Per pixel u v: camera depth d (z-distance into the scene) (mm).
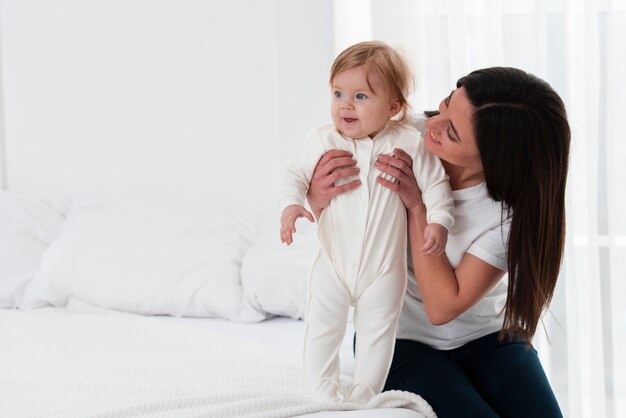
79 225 2568
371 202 1614
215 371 1791
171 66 2861
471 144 1574
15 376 1782
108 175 2938
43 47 2939
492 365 1761
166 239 2512
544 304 1686
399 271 1626
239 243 2533
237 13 2797
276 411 1472
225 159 2854
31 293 2496
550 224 1610
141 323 2223
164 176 2902
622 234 2609
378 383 1611
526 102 1553
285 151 2752
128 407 1499
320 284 1608
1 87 2969
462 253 1714
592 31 2531
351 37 2770
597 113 2551
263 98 2807
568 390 2568
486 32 2580
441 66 2633
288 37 2705
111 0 2881
